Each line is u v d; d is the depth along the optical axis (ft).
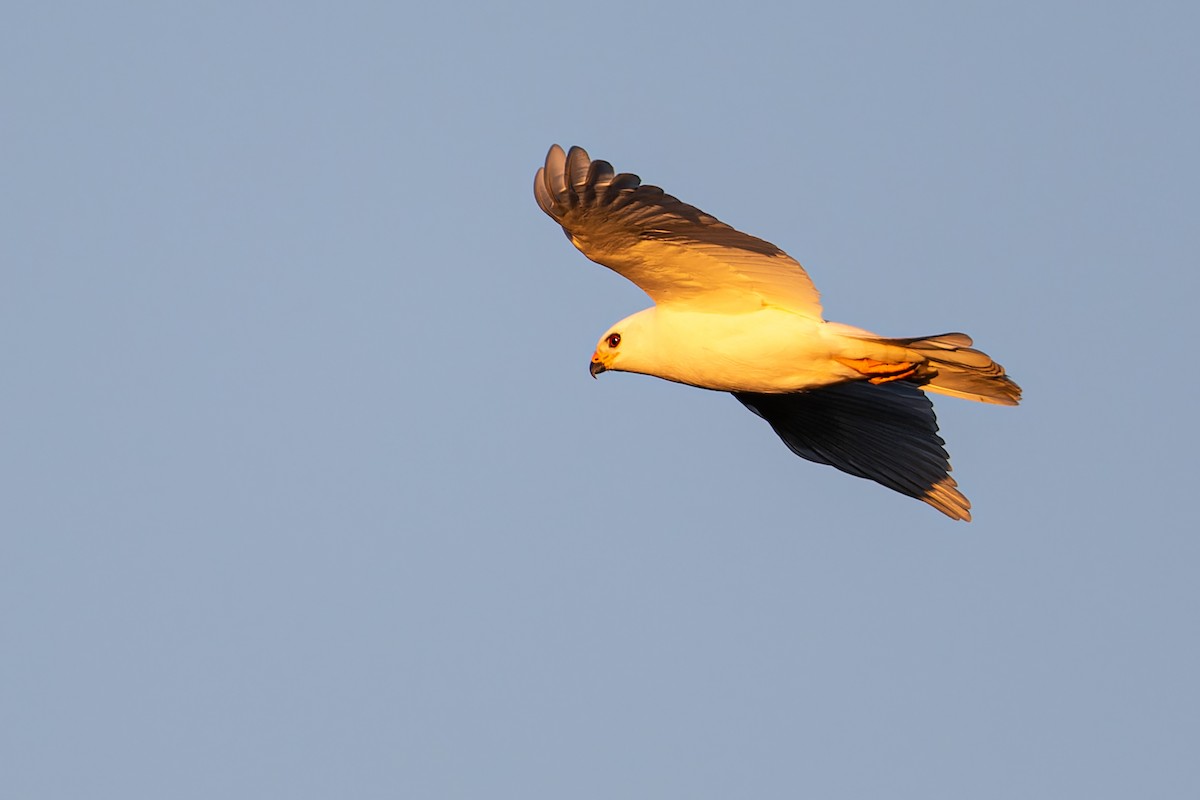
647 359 48.73
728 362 47.06
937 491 53.83
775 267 44.80
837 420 55.06
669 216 42.19
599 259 44.62
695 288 45.91
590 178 41.09
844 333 46.01
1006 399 49.55
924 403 53.42
